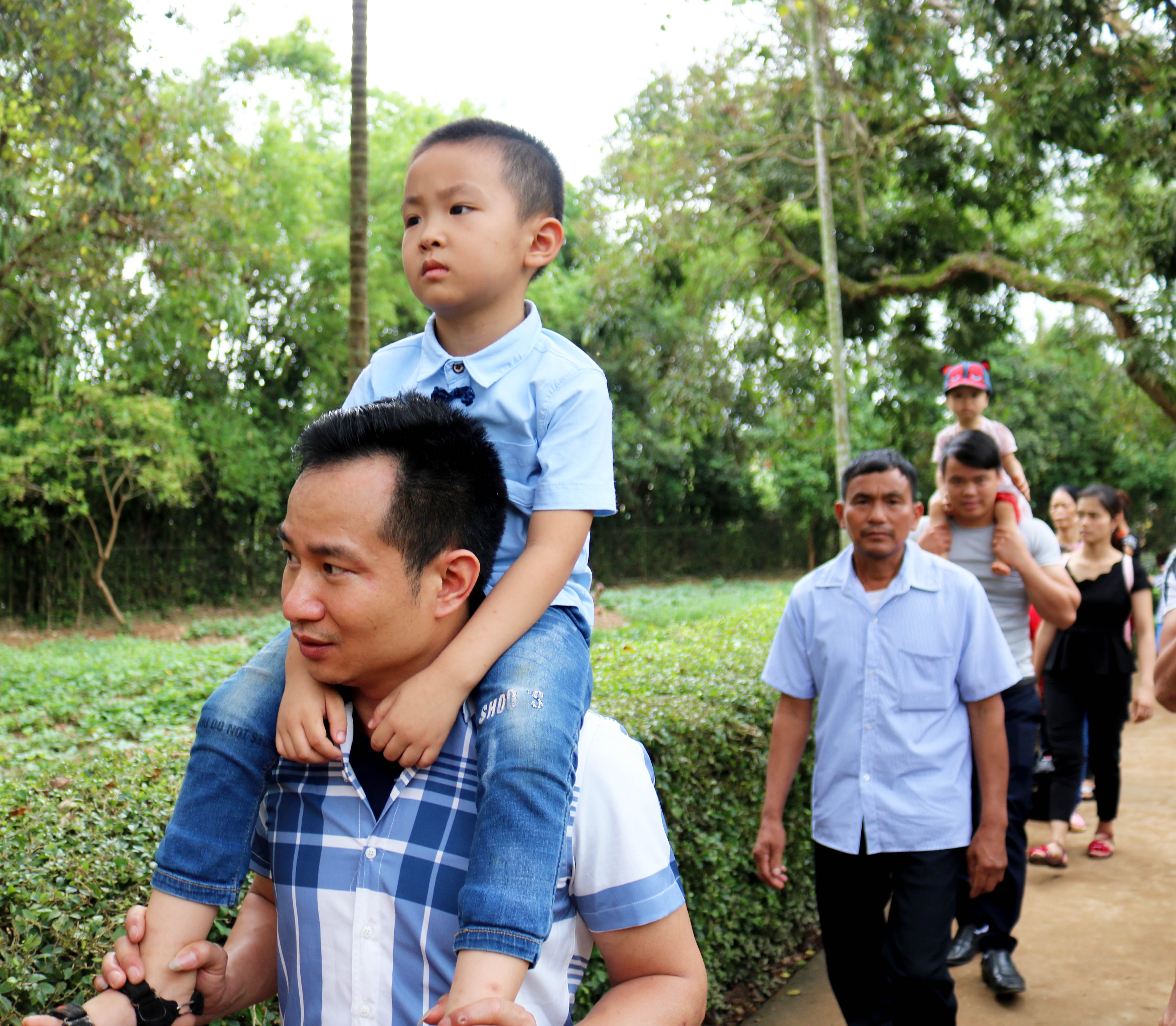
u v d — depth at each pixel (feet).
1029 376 76.18
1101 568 17.90
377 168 67.36
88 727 23.03
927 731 9.57
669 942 4.14
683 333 52.19
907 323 50.37
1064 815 18.19
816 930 15.07
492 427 5.09
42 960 5.98
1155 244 38.81
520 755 3.84
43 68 29.04
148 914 4.03
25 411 52.47
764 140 45.24
